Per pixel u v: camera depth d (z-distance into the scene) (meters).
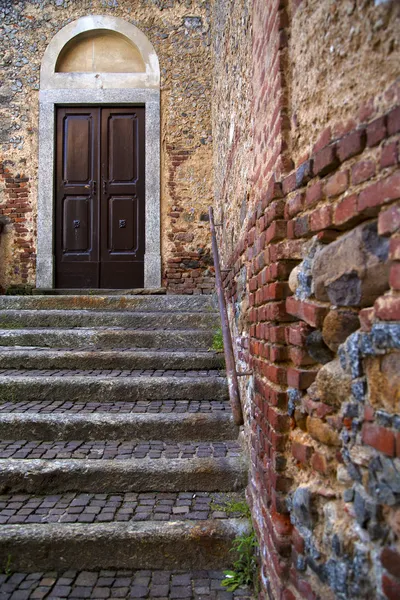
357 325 1.38
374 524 1.22
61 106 6.23
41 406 3.28
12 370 3.77
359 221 1.36
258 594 2.07
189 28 6.18
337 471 1.43
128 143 6.26
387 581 1.16
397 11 1.21
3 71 6.15
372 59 1.30
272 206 1.85
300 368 1.67
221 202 4.69
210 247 6.14
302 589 1.58
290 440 1.75
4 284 6.14
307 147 1.67
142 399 3.40
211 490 2.63
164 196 6.17
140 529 2.28
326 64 1.53
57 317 4.46
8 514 2.40
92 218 6.24
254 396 2.35
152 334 4.12
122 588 2.12
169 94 6.18
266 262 1.97
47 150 6.14
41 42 6.17
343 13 1.43
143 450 2.87
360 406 1.31
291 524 1.71
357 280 1.34
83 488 2.62
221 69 4.59
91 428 3.00
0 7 6.18
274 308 1.82
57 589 2.11
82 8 6.17
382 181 1.21
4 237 6.15
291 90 1.82
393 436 1.16
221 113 4.64
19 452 2.82
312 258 1.59
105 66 6.25
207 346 4.11
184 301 4.80
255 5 2.45
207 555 2.27
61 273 6.21
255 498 2.28
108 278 6.21
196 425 3.01
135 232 6.24
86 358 3.80
